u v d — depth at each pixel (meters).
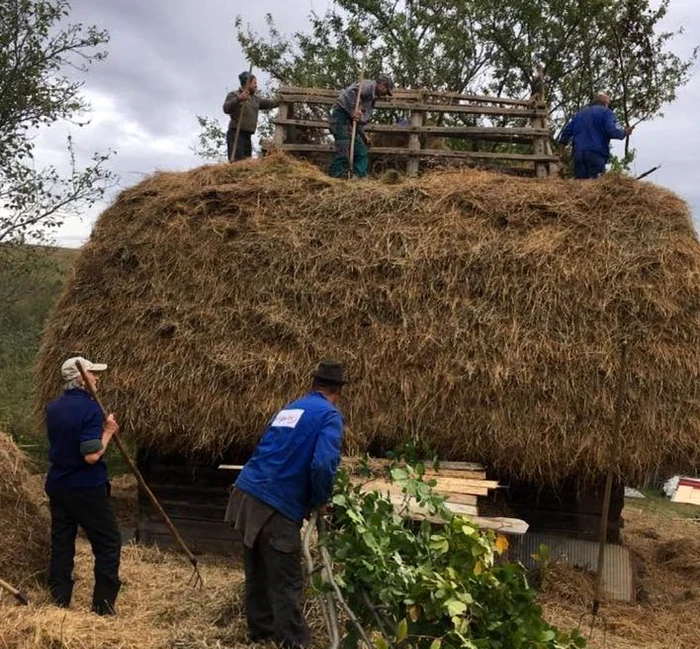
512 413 7.07
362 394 7.34
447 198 7.94
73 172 15.50
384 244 7.76
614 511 7.61
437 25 18.56
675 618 6.74
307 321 7.62
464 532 4.55
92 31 15.38
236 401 7.45
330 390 5.11
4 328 17.02
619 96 16.64
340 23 19.78
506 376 7.09
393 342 7.39
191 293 7.93
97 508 5.64
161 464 8.13
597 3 16.61
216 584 6.30
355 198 8.09
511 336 7.20
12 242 15.38
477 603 4.34
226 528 8.02
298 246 7.84
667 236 7.45
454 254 7.57
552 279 7.34
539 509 7.71
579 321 7.22
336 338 7.54
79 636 4.68
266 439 5.01
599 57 17.45
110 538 5.69
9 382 14.46
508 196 7.89
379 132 10.26
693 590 7.76
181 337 7.70
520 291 7.36
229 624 5.19
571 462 6.98
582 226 7.61
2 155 15.16
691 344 7.10
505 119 15.13
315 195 8.23
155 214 8.33
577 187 7.98
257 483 4.86
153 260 8.12
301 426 4.87
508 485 7.43
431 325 7.39
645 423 6.91
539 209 7.78
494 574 4.39
